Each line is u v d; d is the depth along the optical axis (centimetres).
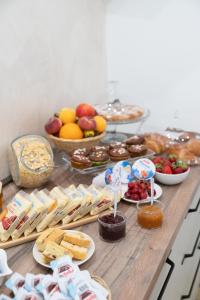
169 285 143
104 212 139
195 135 213
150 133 209
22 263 115
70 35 202
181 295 167
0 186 140
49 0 181
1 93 158
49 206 128
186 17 216
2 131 162
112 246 122
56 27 189
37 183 159
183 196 153
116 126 248
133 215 140
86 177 169
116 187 137
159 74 234
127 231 131
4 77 158
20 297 95
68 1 196
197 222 185
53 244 114
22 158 154
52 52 188
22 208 125
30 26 170
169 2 217
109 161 170
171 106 237
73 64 209
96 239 126
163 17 221
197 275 201
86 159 162
